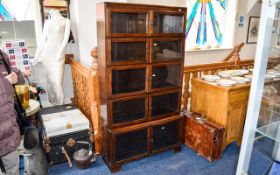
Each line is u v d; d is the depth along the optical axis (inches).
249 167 59.6
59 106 109.3
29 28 110.6
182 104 118.7
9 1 106.9
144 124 90.8
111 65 78.5
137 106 91.3
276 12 48.4
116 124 85.8
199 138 99.9
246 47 185.9
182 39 90.7
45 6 112.3
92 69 89.0
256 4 177.5
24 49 89.8
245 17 176.2
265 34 48.2
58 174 86.9
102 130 92.7
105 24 73.5
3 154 61.5
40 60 112.7
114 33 75.7
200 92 110.0
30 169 76.0
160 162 96.0
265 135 58.8
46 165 82.9
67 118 95.6
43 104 120.6
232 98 97.7
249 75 115.9
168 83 95.4
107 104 82.5
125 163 91.7
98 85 90.6
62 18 110.4
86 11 112.3
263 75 51.3
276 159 61.4
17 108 69.0
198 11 154.1
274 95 57.1
